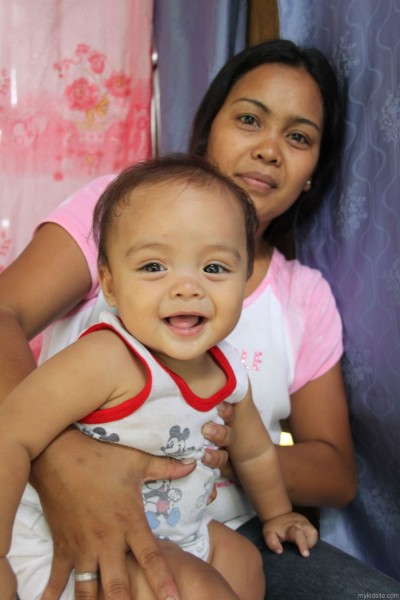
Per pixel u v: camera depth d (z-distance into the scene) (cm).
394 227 134
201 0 169
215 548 100
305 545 116
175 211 86
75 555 83
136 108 180
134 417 86
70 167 177
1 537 75
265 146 129
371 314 141
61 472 84
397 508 146
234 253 88
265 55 135
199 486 94
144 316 85
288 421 145
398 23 129
